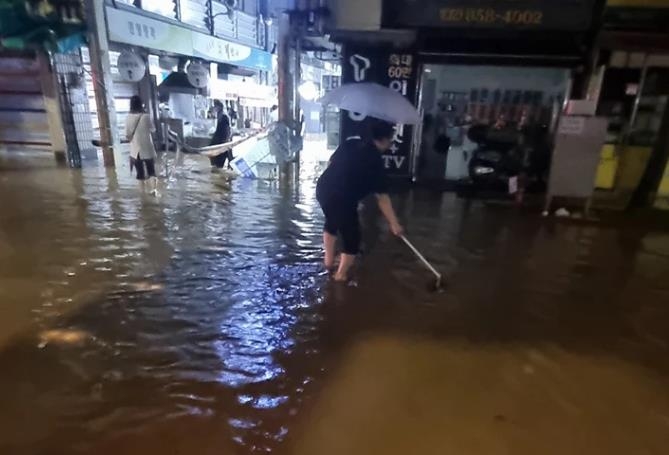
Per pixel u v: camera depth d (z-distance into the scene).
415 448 2.68
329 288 4.71
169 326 3.89
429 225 6.92
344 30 8.90
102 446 2.62
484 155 9.03
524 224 7.09
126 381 3.18
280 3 9.73
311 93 17.88
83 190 8.38
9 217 6.66
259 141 10.54
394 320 4.14
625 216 7.68
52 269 4.93
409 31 8.78
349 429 2.82
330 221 4.67
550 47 8.56
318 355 3.58
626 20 8.03
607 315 4.34
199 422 2.83
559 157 7.39
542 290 4.82
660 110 8.45
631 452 2.70
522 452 2.67
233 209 7.42
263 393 3.12
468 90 9.62
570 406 3.07
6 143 11.87
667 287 4.98
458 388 3.23
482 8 8.55
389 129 4.36
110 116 10.58
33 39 9.54
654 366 3.56
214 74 16.30
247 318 4.07
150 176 9.15
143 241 5.84
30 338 3.63
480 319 4.20
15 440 2.64
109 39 10.53
